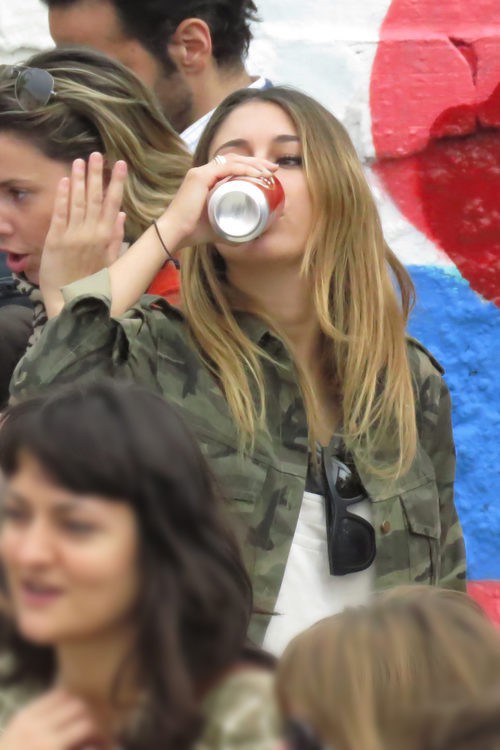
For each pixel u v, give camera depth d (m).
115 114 10.44
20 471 6.25
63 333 9.05
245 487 9.05
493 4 15.31
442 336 15.31
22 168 10.16
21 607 6.24
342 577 9.34
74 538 6.17
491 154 15.25
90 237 9.59
